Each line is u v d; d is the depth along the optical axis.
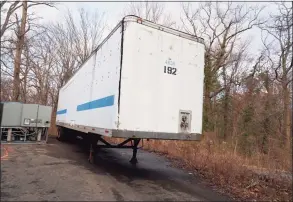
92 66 9.24
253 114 20.66
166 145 14.13
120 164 9.83
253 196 6.76
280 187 7.87
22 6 22.08
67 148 13.38
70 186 6.22
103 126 7.25
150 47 6.94
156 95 6.91
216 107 27.25
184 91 7.34
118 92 6.48
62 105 16.33
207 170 9.22
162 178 7.93
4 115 14.32
